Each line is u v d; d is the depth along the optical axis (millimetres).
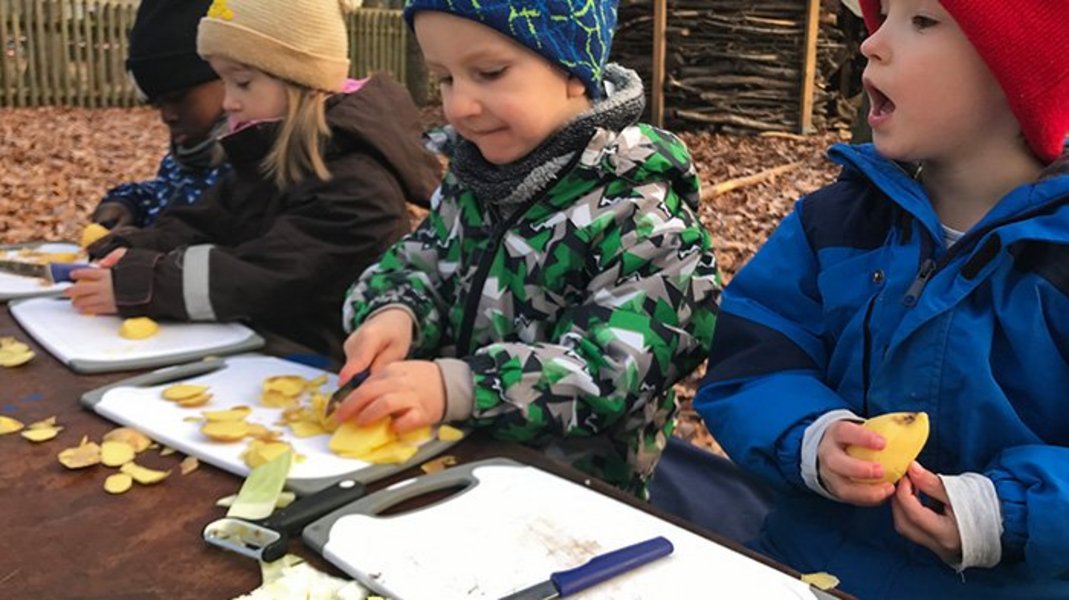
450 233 1998
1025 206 1397
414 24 1657
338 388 1542
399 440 1421
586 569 1042
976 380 1411
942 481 1292
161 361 1736
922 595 1477
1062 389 1401
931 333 1444
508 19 1585
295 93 2318
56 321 1921
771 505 2225
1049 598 1416
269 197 2395
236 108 2381
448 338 1951
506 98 1646
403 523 1156
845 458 1306
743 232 6203
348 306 2023
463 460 1393
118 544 1130
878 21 1565
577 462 1762
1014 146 1449
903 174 1536
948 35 1364
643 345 1617
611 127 1776
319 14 2281
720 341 1673
